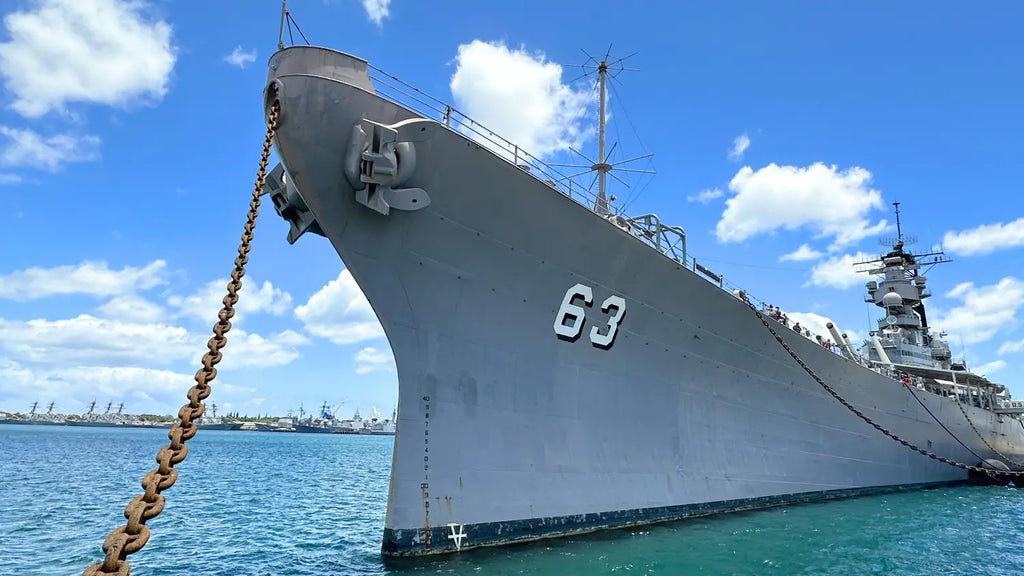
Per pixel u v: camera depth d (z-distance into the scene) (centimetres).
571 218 855
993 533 1171
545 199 823
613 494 942
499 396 840
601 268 920
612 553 824
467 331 817
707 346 1121
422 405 778
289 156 692
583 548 836
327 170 707
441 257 787
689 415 1095
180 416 246
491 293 831
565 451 895
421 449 770
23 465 2808
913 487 1781
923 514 1353
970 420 2095
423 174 740
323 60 695
